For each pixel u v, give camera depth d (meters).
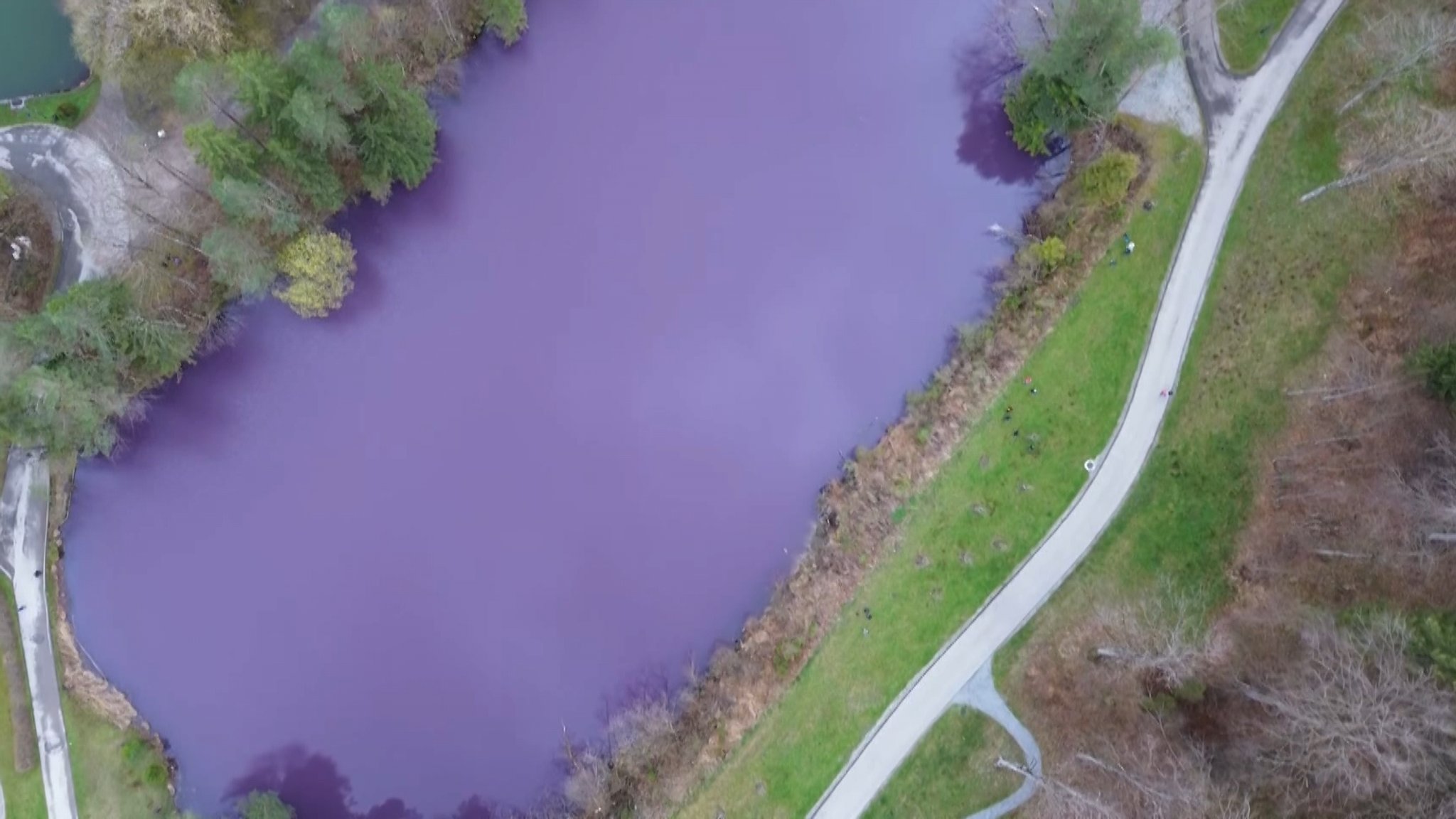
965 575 69.62
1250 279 70.19
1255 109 71.25
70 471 73.12
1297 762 59.06
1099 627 67.69
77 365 66.44
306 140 67.06
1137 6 61.41
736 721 70.31
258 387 75.38
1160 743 65.00
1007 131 74.62
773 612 71.50
